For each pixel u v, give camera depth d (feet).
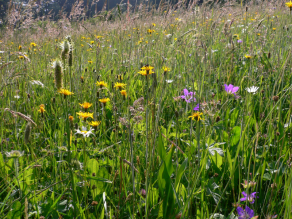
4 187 5.51
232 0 17.95
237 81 9.59
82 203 5.08
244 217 4.14
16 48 16.62
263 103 8.23
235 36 13.82
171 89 9.08
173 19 17.81
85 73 11.71
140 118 4.84
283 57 10.34
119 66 12.93
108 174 5.32
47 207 4.61
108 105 8.91
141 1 19.90
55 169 5.70
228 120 7.21
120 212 4.81
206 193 5.04
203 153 5.26
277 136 6.13
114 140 6.97
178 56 10.75
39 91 11.21
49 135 7.81
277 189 4.92
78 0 20.99
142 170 5.89
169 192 4.50
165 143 6.31
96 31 21.42
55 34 19.61
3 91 8.95
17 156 4.40
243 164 5.72
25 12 17.38
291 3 13.73
